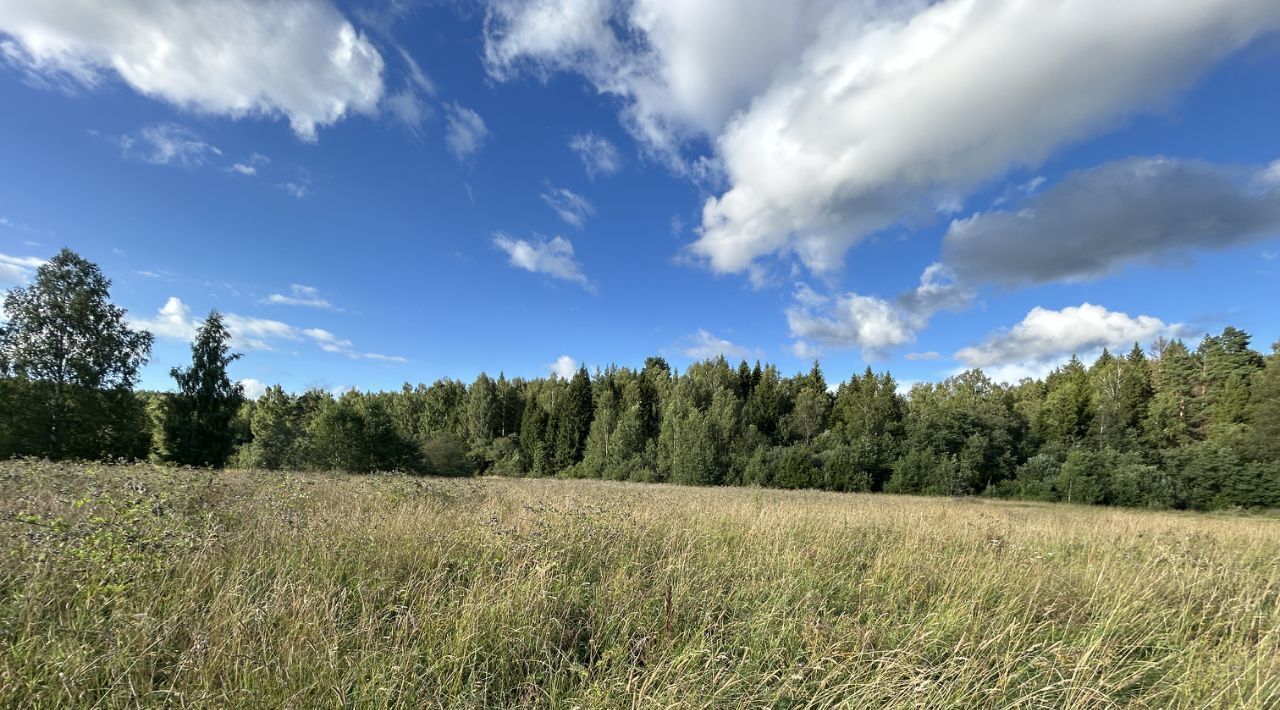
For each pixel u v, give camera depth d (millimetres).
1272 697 3402
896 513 13406
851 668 3545
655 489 27531
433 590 4184
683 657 3348
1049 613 4895
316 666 2959
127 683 2711
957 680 3328
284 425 33375
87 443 26625
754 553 6398
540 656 3574
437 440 47719
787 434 61656
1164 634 4512
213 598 3801
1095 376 65812
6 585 3576
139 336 29750
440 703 2846
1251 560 7797
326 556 4969
